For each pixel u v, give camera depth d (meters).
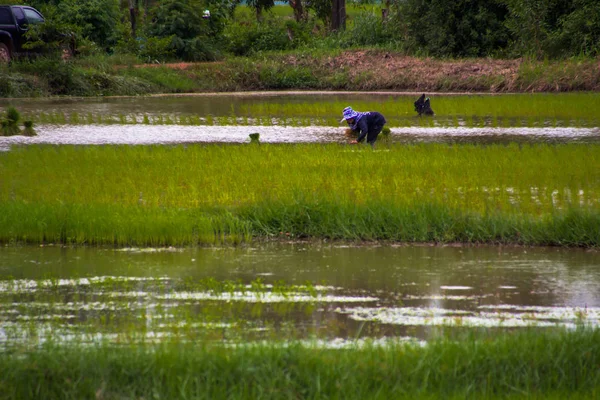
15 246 41.56
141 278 35.53
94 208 44.53
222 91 150.50
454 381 23.06
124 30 169.50
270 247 41.72
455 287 34.41
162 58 161.38
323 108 109.38
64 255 39.75
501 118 98.19
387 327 28.94
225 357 23.45
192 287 34.06
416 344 25.41
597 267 37.62
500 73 145.62
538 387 23.27
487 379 23.20
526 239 42.00
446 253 40.41
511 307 31.56
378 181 51.94
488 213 44.09
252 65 158.75
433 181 52.22
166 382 22.58
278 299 32.41
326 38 189.12
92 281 34.94
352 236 43.09
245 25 186.50
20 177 54.28
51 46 133.12
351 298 32.69
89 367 23.16
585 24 150.38
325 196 46.06
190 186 50.59
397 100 124.38
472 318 30.05
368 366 23.20
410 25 171.00
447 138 79.75
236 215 45.16
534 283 35.00
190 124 92.00
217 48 172.38
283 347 24.55
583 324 26.98
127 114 102.12
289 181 51.72
